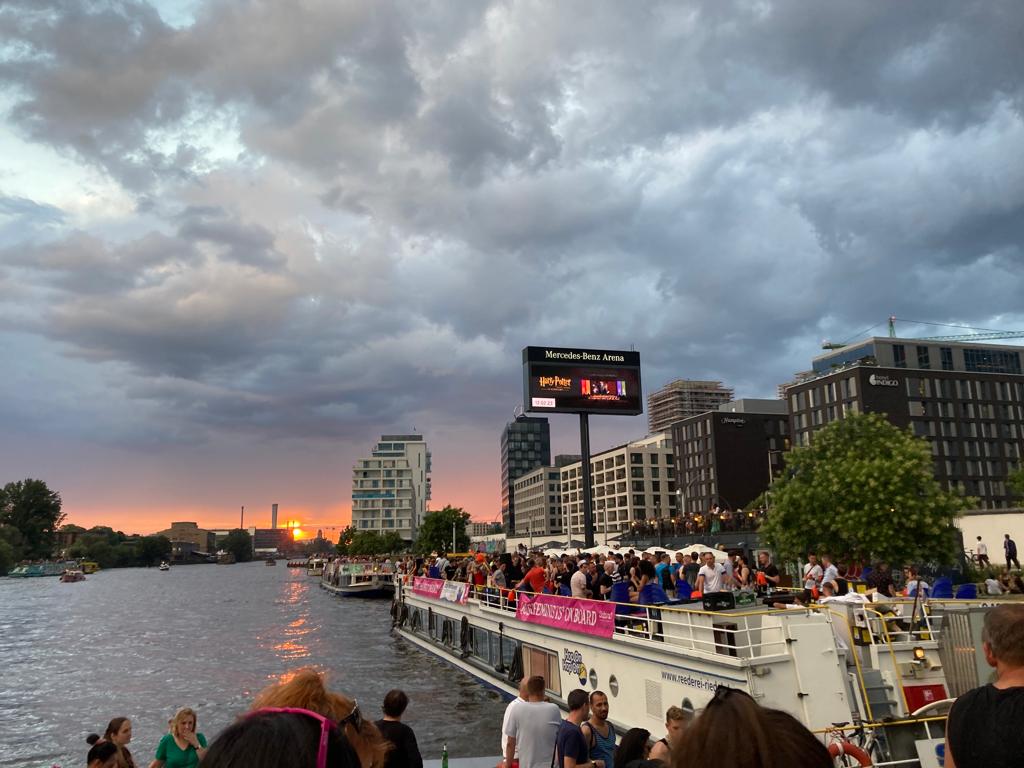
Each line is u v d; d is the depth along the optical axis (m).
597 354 37.78
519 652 26.72
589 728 9.60
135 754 23.97
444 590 39.19
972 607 13.27
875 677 13.66
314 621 68.44
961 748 3.46
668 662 16.97
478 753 21.91
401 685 32.72
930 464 48.81
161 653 48.22
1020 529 55.75
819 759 1.99
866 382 114.12
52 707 31.88
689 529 85.44
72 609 92.06
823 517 48.25
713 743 2.02
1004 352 144.00
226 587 146.88
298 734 1.91
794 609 14.66
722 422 144.88
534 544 123.56
